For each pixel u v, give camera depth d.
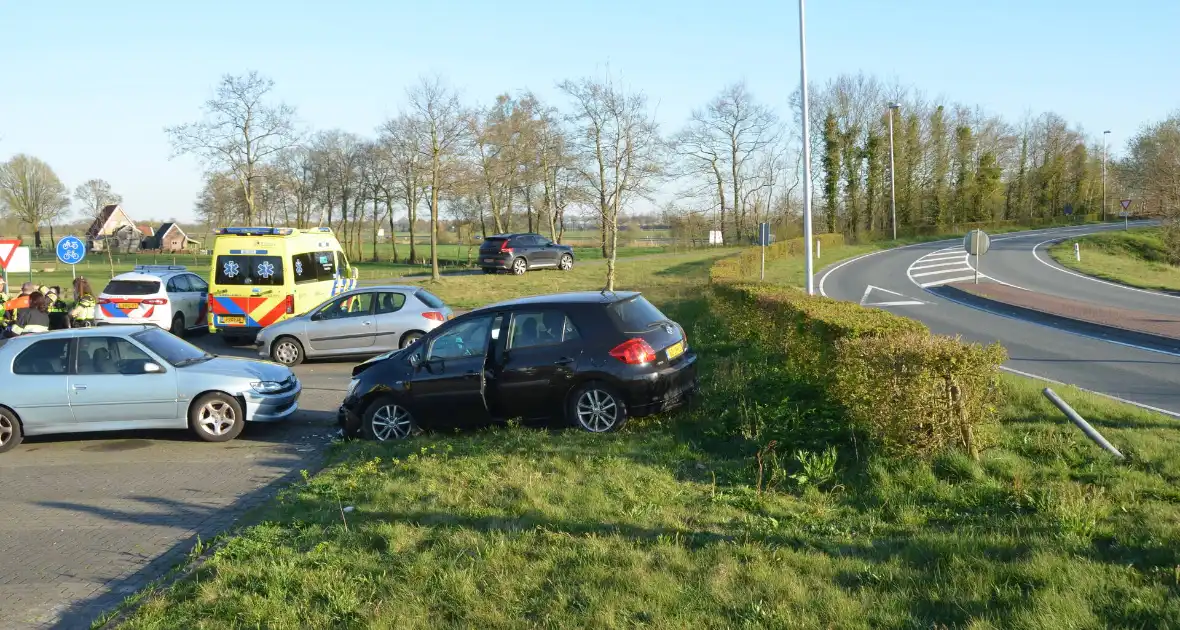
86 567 5.55
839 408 7.84
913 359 6.15
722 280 18.61
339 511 5.99
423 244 76.69
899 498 5.46
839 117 64.12
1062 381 11.00
